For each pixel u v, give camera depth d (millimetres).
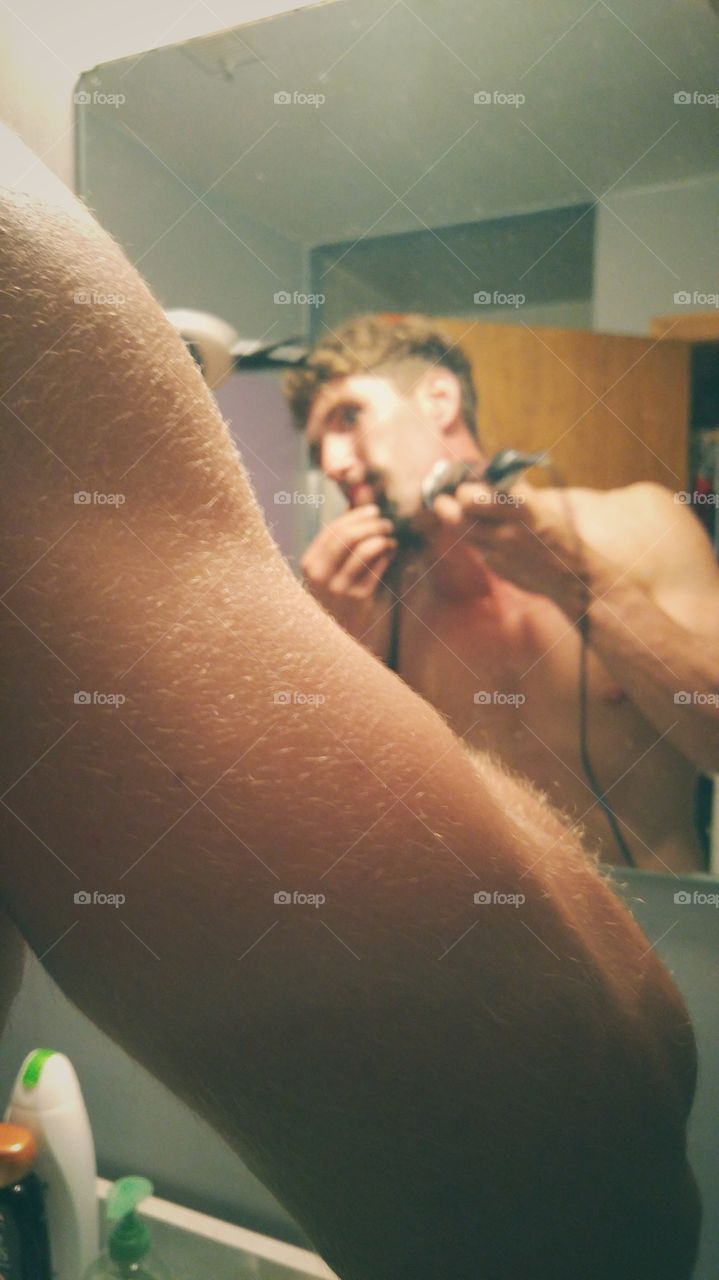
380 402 538
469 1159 302
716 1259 437
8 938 338
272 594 294
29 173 294
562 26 499
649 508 494
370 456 538
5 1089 601
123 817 270
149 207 583
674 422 490
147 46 579
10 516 265
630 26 487
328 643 299
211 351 563
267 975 276
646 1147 342
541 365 512
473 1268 314
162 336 298
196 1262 535
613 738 495
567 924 325
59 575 267
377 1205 310
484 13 513
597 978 331
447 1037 289
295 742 276
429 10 523
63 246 283
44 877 278
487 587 514
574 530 505
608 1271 330
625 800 489
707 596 484
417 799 286
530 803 418
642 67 487
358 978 279
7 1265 469
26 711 269
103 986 285
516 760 510
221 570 284
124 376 280
